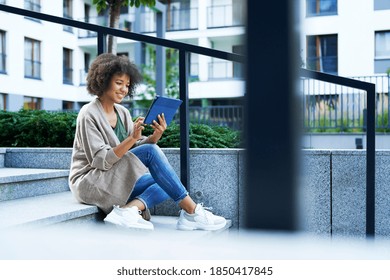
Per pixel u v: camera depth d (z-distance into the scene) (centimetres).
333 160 321
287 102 117
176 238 259
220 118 1364
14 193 306
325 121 973
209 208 316
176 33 2402
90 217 279
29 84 2066
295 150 120
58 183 345
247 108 120
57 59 2245
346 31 1869
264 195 123
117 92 287
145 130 396
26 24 2045
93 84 286
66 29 2336
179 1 2444
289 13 115
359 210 318
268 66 117
